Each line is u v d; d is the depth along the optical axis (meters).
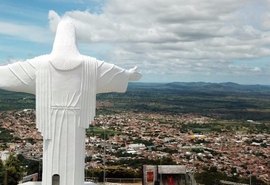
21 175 59.31
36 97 24.19
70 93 24.11
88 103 24.56
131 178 62.09
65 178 24.05
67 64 23.95
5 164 60.72
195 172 78.12
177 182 48.06
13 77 24.33
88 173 64.50
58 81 24.00
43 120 24.06
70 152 24.14
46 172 24.11
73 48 24.52
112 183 59.16
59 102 24.05
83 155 24.73
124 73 25.59
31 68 24.17
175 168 48.03
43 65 24.00
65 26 24.92
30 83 24.45
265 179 86.31
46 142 24.20
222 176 79.25
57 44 24.47
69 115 24.12
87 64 24.42
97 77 24.75
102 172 64.19
